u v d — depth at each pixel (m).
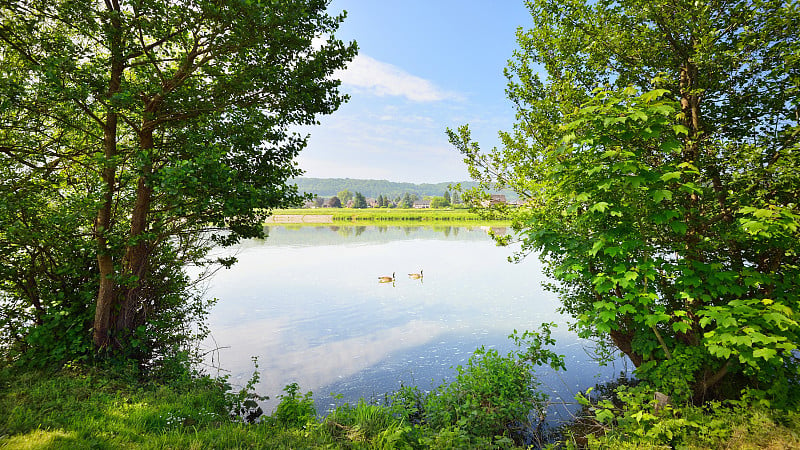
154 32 8.41
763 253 7.11
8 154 8.62
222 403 7.82
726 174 7.46
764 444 4.89
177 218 9.68
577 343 13.97
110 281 9.00
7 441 4.72
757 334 4.77
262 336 15.26
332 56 11.09
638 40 8.15
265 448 5.56
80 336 8.62
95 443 4.98
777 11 6.52
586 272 6.78
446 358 12.76
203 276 12.13
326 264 34.91
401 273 30.28
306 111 10.98
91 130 9.84
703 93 7.81
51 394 6.70
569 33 9.34
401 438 6.14
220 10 8.21
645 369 7.63
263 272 30.55
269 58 10.02
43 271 9.24
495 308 19.55
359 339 14.89
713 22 7.36
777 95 7.13
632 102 5.84
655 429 5.57
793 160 6.19
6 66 8.66
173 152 9.68
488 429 7.43
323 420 7.19
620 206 6.18
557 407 9.02
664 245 7.68
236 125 9.48
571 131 6.75
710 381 6.97
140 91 8.65
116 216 10.24
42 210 8.93
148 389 8.06
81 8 7.88
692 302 7.39
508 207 10.53
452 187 11.13
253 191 8.93
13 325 8.84
